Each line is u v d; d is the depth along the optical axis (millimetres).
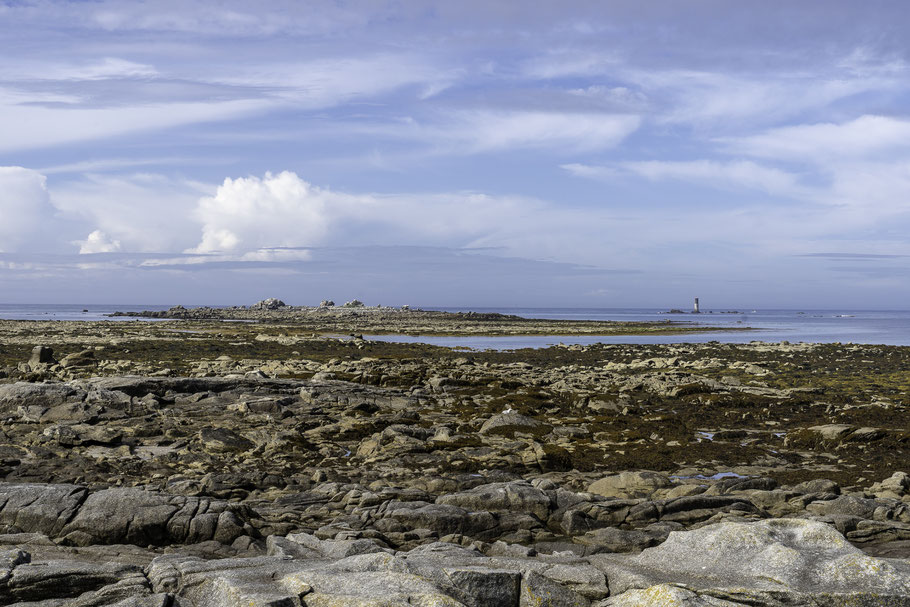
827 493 20078
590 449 27969
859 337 122438
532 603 11062
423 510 17688
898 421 33562
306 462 25781
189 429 30469
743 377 52594
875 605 10219
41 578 11094
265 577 10961
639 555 12898
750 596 10398
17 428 29453
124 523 15844
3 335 87812
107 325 126125
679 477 23984
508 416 32031
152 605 10117
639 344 90812
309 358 65562
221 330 115125
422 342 99062
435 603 9531
